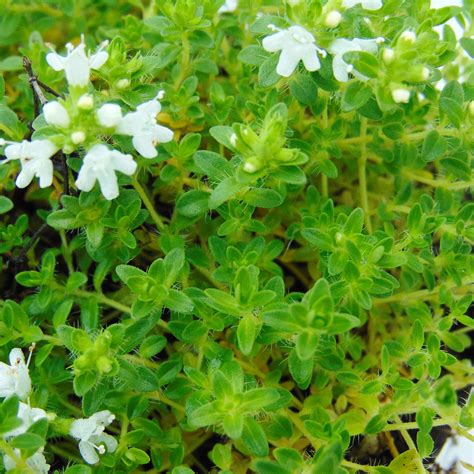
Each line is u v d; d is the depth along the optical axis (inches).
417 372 3.8
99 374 3.3
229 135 3.5
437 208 4.3
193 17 4.0
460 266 4.0
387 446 4.2
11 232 4.2
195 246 4.2
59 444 4.1
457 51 4.6
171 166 4.1
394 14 4.1
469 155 4.1
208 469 4.2
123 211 3.8
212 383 3.2
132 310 3.5
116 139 3.5
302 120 4.5
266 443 3.2
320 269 4.1
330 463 2.9
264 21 3.7
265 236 4.7
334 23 3.5
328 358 3.7
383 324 4.5
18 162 4.3
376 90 3.5
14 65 4.6
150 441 3.8
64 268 4.6
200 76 4.8
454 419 3.6
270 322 3.1
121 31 4.7
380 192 5.0
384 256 3.5
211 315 3.7
